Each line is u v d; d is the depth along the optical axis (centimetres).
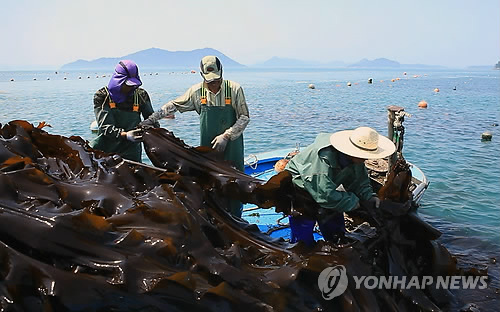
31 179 330
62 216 277
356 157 402
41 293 243
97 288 254
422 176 848
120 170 416
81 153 436
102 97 505
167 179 436
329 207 417
